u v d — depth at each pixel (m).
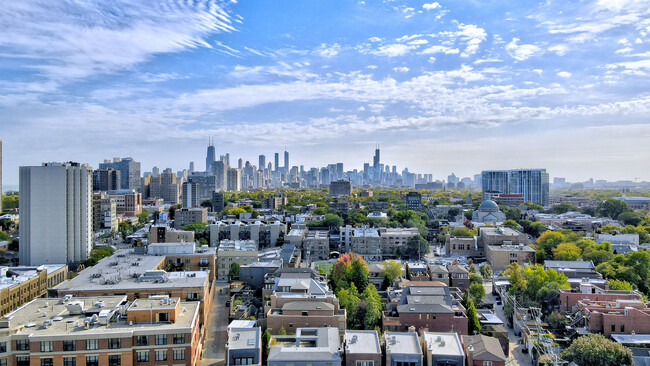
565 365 132.75
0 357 103.81
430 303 162.62
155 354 108.62
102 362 105.44
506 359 152.88
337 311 151.00
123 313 116.31
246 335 122.06
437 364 115.44
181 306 128.62
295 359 111.50
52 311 121.00
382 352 120.81
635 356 133.62
